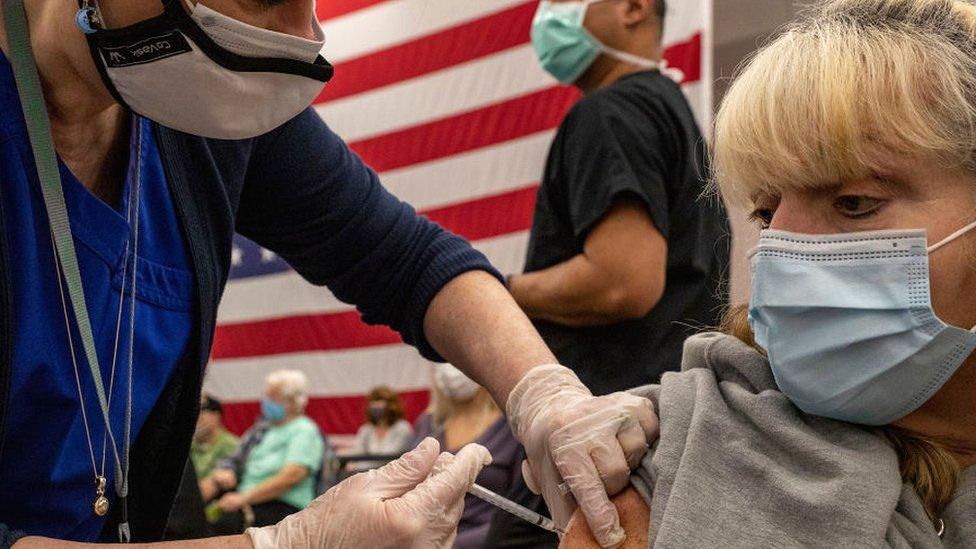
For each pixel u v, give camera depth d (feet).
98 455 4.50
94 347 4.34
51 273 4.26
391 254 5.48
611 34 7.95
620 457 4.17
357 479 4.26
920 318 3.56
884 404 3.71
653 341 7.22
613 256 7.02
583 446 4.20
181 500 10.07
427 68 16.89
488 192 16.14
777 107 3.72
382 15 17.48
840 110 3.57
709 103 9.36
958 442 3.88
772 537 3.56
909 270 3.57
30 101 4.10
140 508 4.88
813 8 4.08
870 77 3.58
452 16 16.69
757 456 3.76
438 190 16.58
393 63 17.31
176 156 4.71
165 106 4.11
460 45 16.56
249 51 3.96
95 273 4.41
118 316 4.50
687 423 4.07
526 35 15.93
